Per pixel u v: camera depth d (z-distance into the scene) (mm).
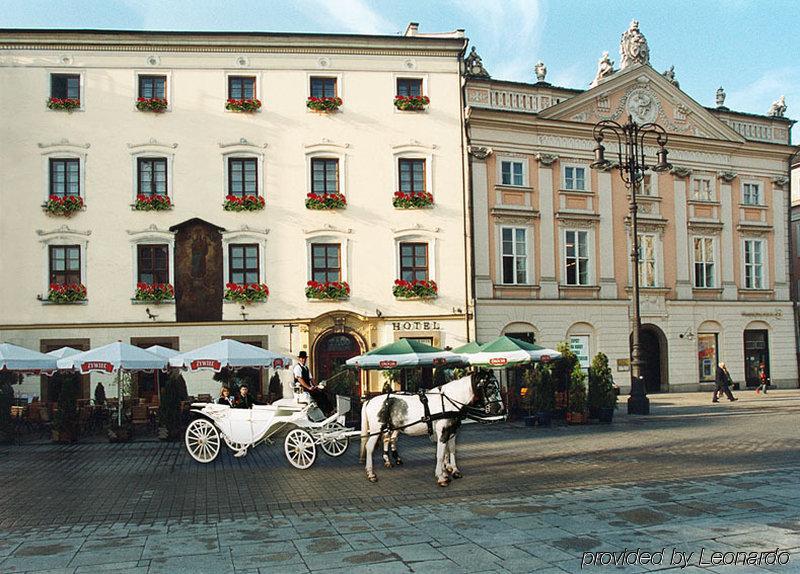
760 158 42188
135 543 9320
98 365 21703
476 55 37125
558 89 37531
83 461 17469
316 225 33844
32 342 31828
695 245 40188
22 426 25078
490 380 13703
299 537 9422
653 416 26344
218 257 33000
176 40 33312
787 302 41938
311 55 34406
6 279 31922
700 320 39625
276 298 33188
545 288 36344
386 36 34781
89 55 32969
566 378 25953
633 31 39625
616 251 38062
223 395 17953
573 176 37688
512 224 36094
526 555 8320
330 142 34188
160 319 32406
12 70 32594
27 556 8805
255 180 33750
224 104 33594
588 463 15594
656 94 39719
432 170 35031
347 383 24719
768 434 20250
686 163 40312
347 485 13500
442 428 13289
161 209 32781
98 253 32375
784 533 9062
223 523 10398
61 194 32594
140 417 23906
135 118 33031
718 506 10703
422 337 34219
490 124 35875
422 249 34875
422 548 8727
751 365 41031
